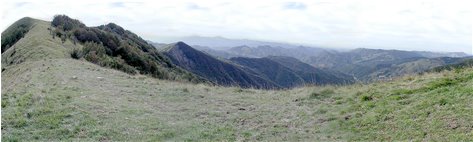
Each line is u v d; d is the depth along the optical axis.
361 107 13.80
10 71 40.25
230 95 19.00
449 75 15.34
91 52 46.34
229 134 12.30
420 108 12.15
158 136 12.05
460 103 11.65
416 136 10.37
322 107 14.78
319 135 11.84
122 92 18.91
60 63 32.91
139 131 12.48
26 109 14.16
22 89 18.92
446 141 9.62
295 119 13.68
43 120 12.97
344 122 12.59
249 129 12.84
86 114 13.79
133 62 59.25
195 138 11.92
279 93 19.08
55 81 21.44
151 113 14.81
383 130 11.31
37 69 30.09
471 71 15.03
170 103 16.95
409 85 15.43
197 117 14.54
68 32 69.12
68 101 15.55
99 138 11.77
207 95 18.91
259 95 18.84
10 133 11.78
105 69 30.81
